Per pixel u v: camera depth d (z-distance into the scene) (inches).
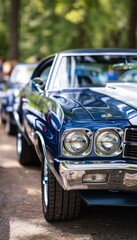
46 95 206.7
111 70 245.9
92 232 175.8
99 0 855.1
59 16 1133.1
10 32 868.6
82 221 186.9
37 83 230.5
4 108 437.1
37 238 170.6
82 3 805.2
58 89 218.7
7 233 175.5
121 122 161.0
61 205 177.9
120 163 158.1
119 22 1021.8
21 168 285.1
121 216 194.1
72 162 158.4
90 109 172.2
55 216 181.9
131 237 171.6
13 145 366.6
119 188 158.9
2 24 1321.4
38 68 265.4
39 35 1230.9
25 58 1333.7
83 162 158.4
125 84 216.4
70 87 228.4
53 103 186.7
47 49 1217.4
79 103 181.6
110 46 1198.3
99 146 159.3
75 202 177.9
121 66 237.5
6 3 1264.8
